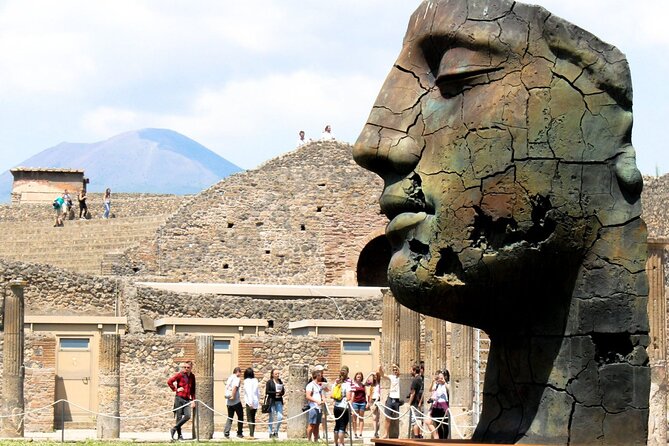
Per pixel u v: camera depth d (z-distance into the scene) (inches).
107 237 3100.4
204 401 1797.5
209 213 3068.4
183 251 3036.4
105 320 2079.2
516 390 553.3
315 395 1648.6
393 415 1638.8
